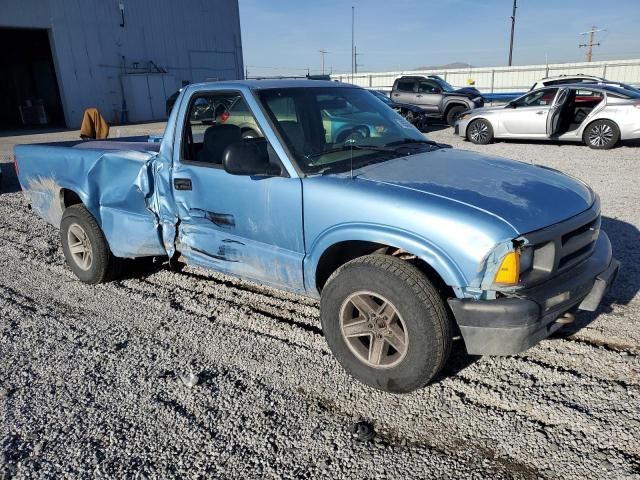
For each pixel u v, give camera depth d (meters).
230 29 35.56
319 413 2.94
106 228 4.62
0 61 30.05
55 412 3.02
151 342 3.82
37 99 29.44
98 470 2.57
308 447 2.68
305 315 4.15
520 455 2.56
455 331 3.05
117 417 2.96
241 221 3.60
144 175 4.17
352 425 2.82
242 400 3.08
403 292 2.79
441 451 2.62
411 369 2.87
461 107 18.67
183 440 2.76
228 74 36.00
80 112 27.58
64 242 5.03
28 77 30.11
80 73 27.36
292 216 3.29
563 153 11.68
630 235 5.68
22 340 3.90
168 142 4.06
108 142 5.49
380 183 3.07
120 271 4.96
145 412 3.00
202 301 4.50
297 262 3.34
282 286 3.58
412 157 3.59
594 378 3.13
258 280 3.70
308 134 3.60
